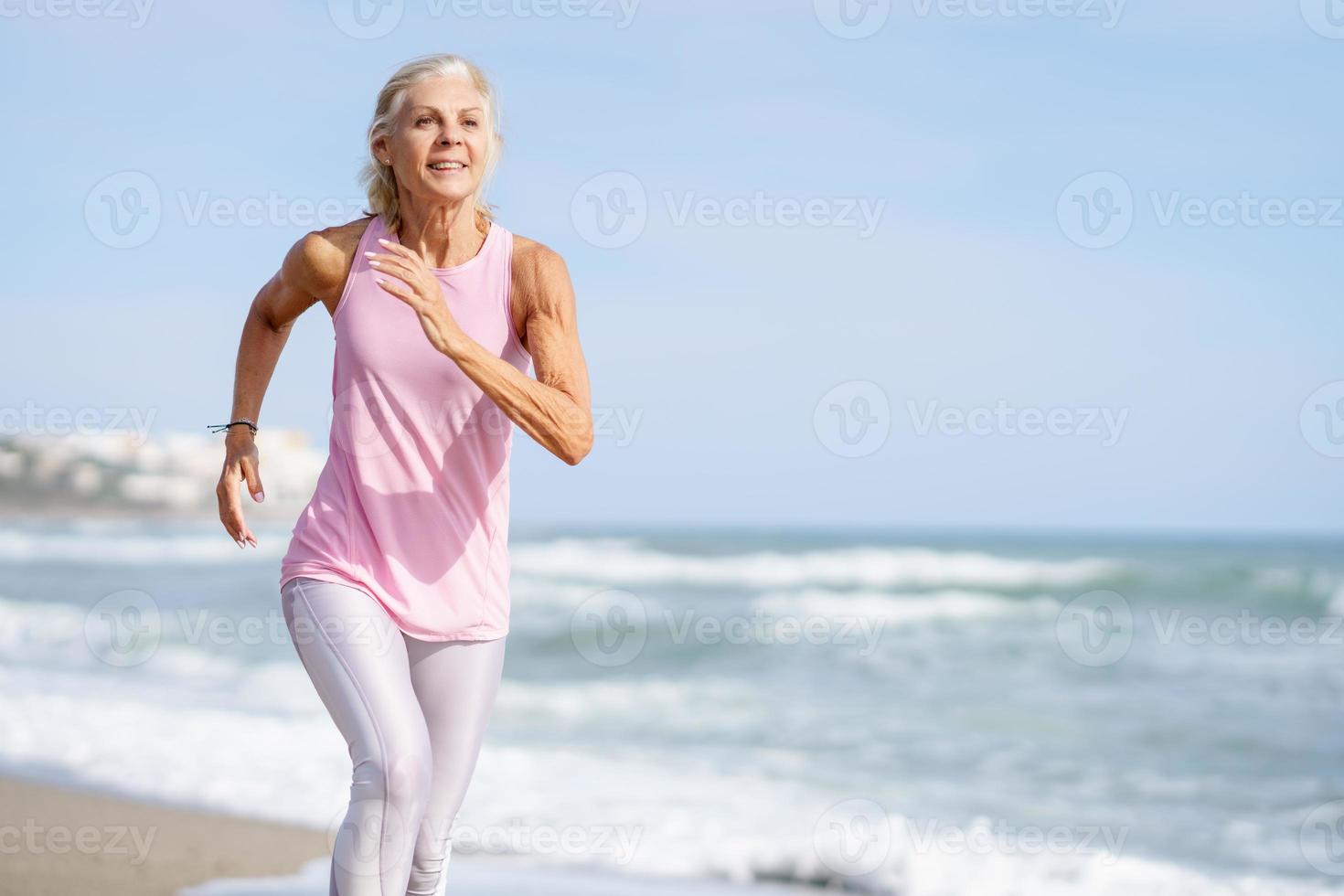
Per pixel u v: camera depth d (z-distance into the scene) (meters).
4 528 35.84
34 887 5.03
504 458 3.30
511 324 3.23
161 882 5.21
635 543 45.16
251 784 7.51
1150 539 96.62
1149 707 14.38
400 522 3.18
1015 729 12.84
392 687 3.00
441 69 3.12
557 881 5.79
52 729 8.98
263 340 3.49
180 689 12.70
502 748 10.36
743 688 15.43
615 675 16.78
